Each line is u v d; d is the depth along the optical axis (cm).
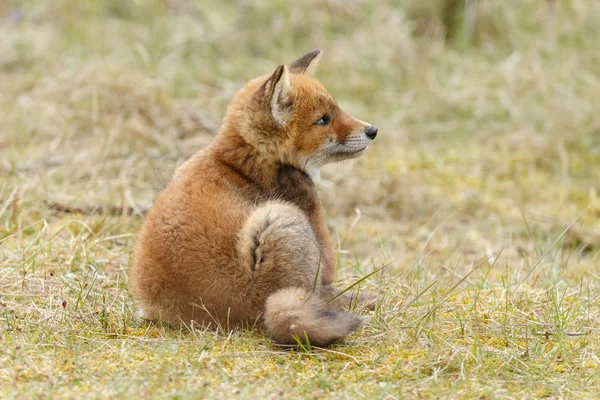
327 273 938
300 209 894
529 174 1644
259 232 815
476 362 797
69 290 947
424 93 1880
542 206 1521
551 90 1823
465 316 919
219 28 2067
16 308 891
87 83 1683
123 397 688
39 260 1038
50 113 1595
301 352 801
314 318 789
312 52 1076
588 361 815
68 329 840
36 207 1222
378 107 1856
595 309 960
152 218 865
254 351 798
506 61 1944
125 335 835
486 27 2062
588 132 1722
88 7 2111
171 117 1619
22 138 1529
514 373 783
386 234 1348
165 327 865
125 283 984
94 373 739
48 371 739
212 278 826
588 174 1639
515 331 880
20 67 1869
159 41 1988
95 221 1196
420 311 927
